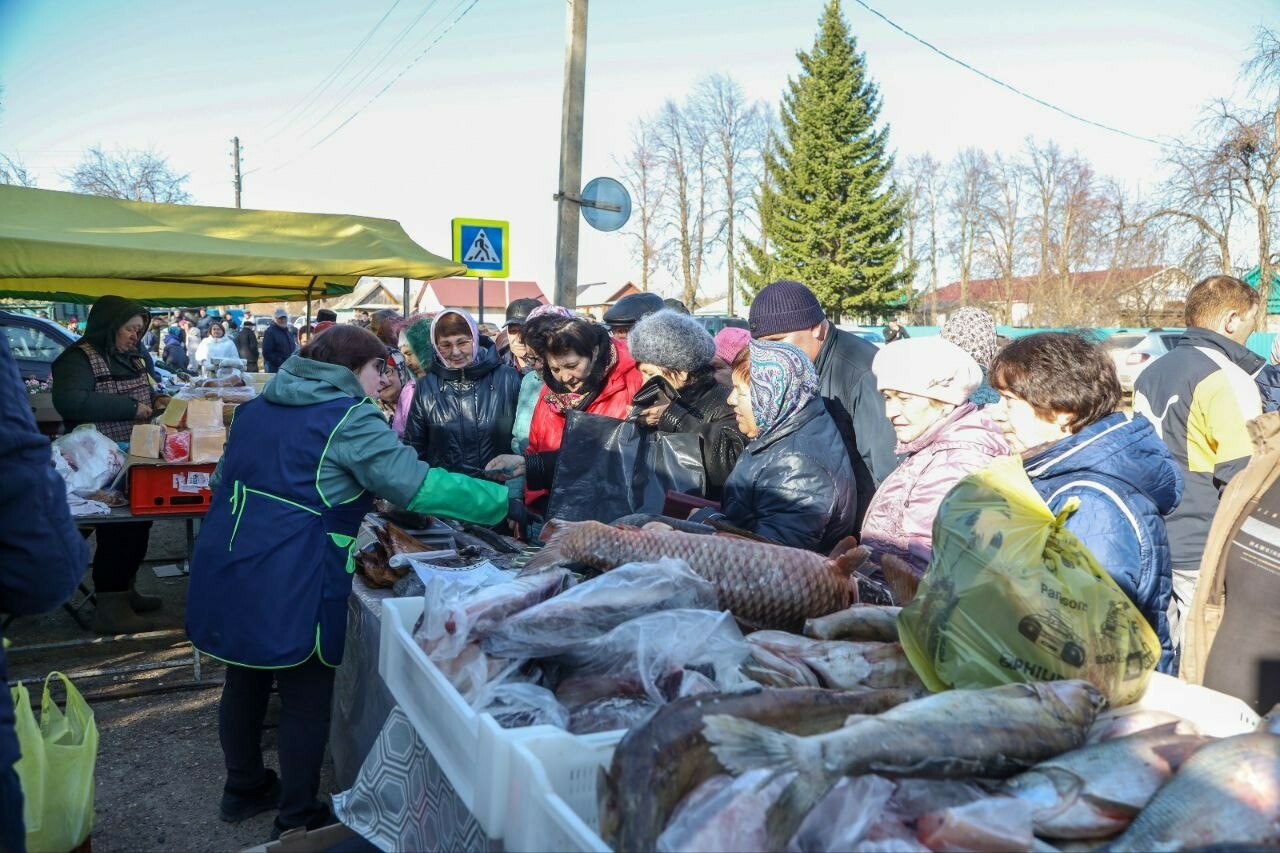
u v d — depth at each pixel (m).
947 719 1.14
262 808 3.09
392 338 6.21
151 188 37.47
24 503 1.53
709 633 1.54
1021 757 1.15
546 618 1.56
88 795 2.43
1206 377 3.19
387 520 3.21
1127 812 1.08
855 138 37.81
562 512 2.83
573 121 9.10
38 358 8.73
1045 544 1.42
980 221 46.22
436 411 3.92
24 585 1.57
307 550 2.57
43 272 3.97
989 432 2.17
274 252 4.64
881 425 3.39
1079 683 1.26
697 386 2.95
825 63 37.31
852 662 1.46
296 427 2.58
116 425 5.10
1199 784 1.04
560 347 3.21
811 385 2.39
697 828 1.06
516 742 1.29
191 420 4.19
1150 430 1.82
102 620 4.85
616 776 1.17
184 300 6.78
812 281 37.59
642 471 2.83
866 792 1.07
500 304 51.56
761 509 2.33
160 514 4.15
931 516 2.10
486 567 2.00
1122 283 31.28
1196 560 3.21
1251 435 2.00
